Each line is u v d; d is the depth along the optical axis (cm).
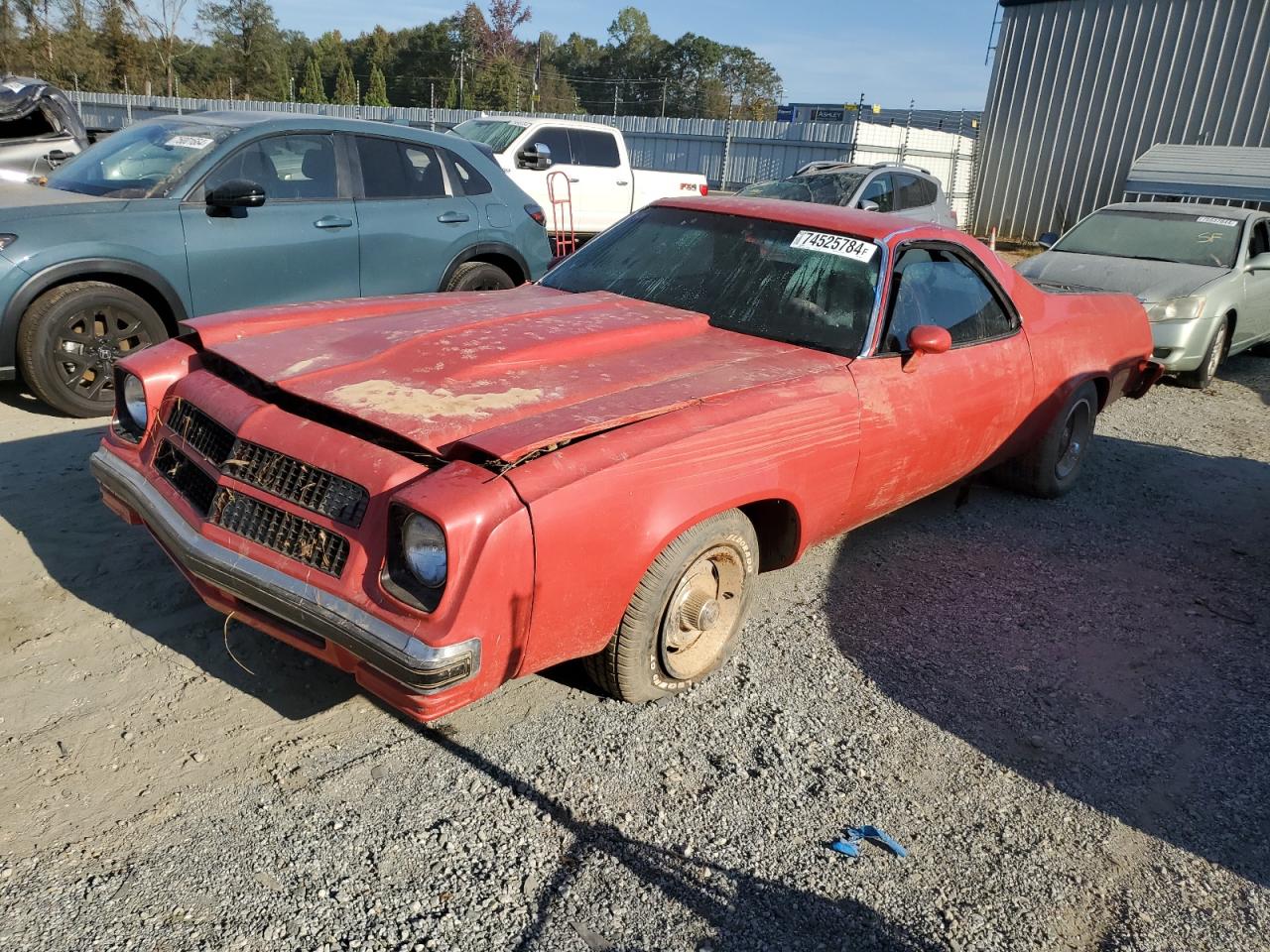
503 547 252
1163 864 279
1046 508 558
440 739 305
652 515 288
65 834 254
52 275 528
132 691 316
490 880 251
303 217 618
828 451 353
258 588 273
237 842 256
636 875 257
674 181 1427
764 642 383
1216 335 873
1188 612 439
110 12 5122
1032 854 279
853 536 496
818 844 275
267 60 6681
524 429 277
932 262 434
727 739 319
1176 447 706
